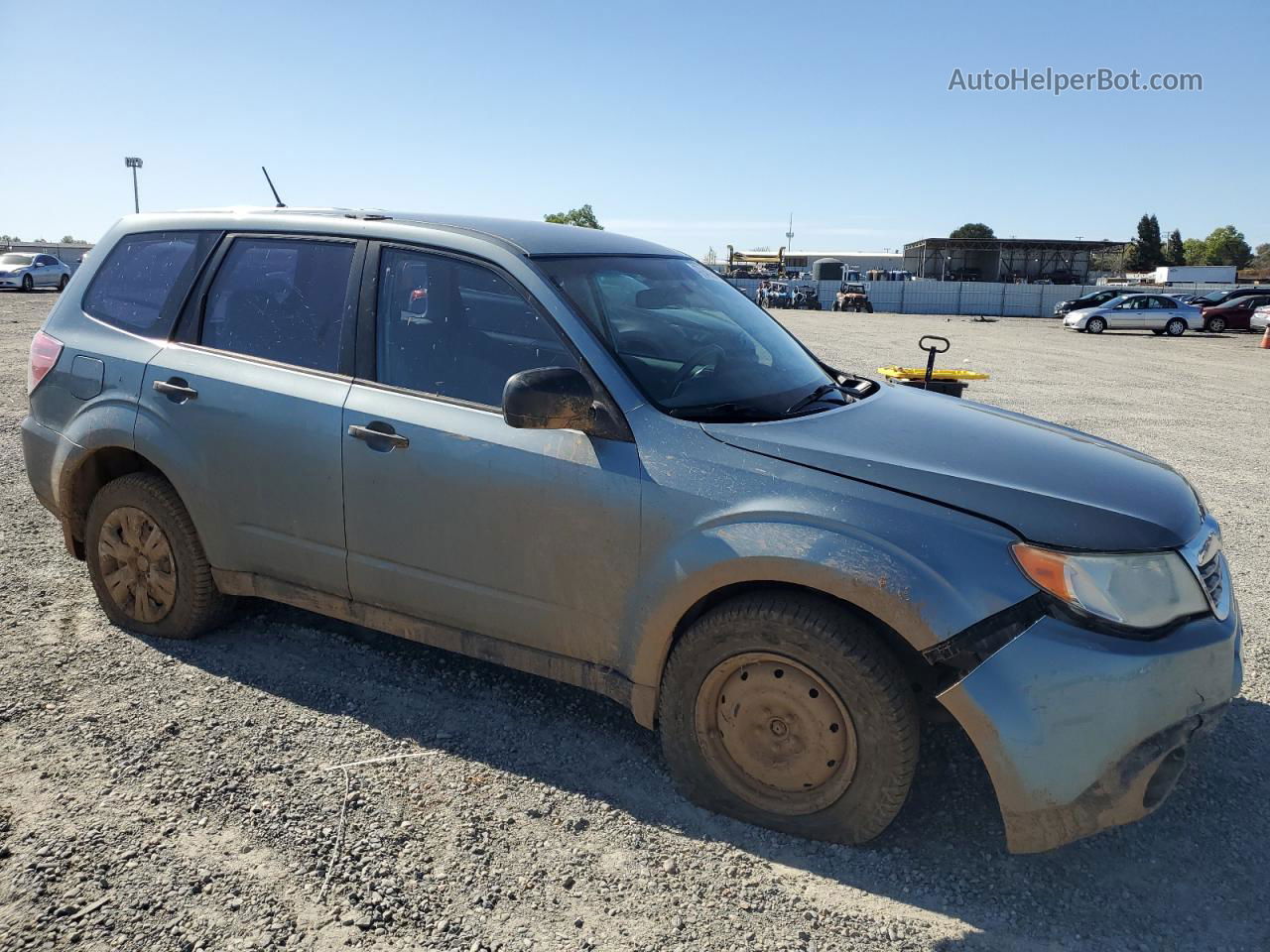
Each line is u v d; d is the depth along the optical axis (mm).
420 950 2338
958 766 3246
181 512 3832
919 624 2510
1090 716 2443
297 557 3584
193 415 3691
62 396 4055
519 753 3256
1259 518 6758
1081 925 2520
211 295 3832
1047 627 2479
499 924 2439
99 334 4039
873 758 2654
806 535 2650
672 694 2939
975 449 2959
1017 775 2457
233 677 3699
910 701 2635
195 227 3980
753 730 2824
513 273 3225
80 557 4312
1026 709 2447
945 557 2549
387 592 3428
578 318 3111
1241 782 3219
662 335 3285
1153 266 130875
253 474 3594
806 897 2590
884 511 2641
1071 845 2857
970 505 2633
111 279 4148
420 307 3383
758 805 2861
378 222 3574
